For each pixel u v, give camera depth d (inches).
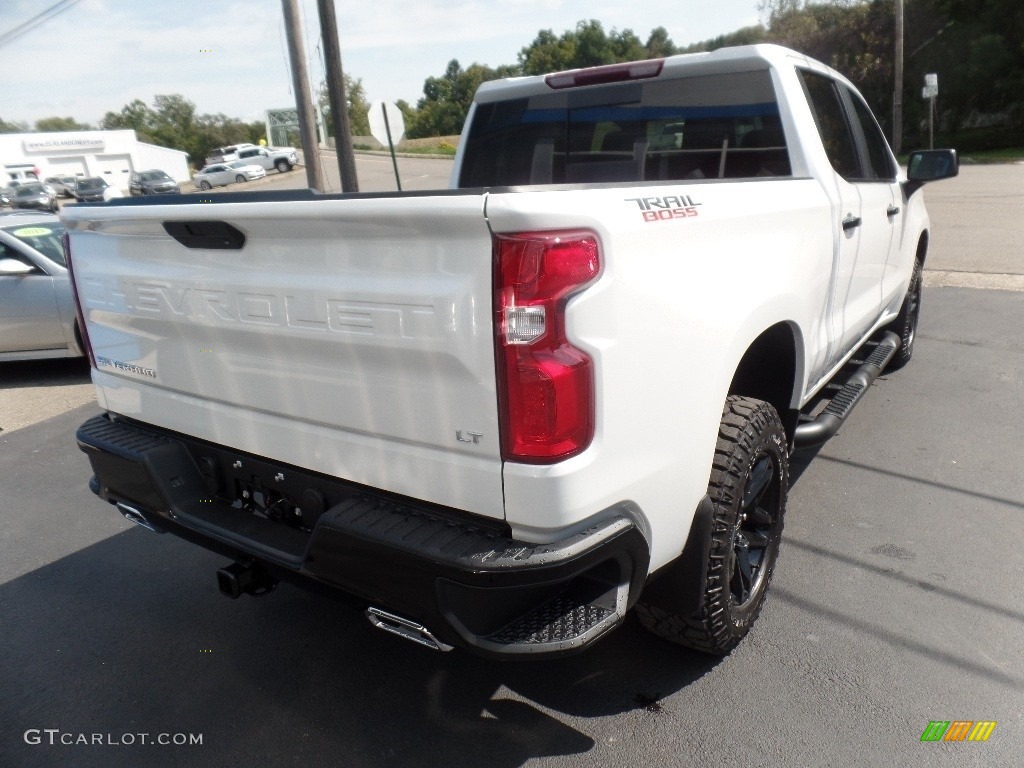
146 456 99.7
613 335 71.1
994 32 1557.6
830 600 118.1
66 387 272.7
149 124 4005.9
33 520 165.5
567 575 70.1
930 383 215.0
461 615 71.6
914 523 140.0
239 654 114.4
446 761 91.0
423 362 72.5
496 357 68.3
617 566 78.0
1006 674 100.9
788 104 121.6
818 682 100.7
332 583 80.2
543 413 68.5
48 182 1796.3
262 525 93.5
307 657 113.0
